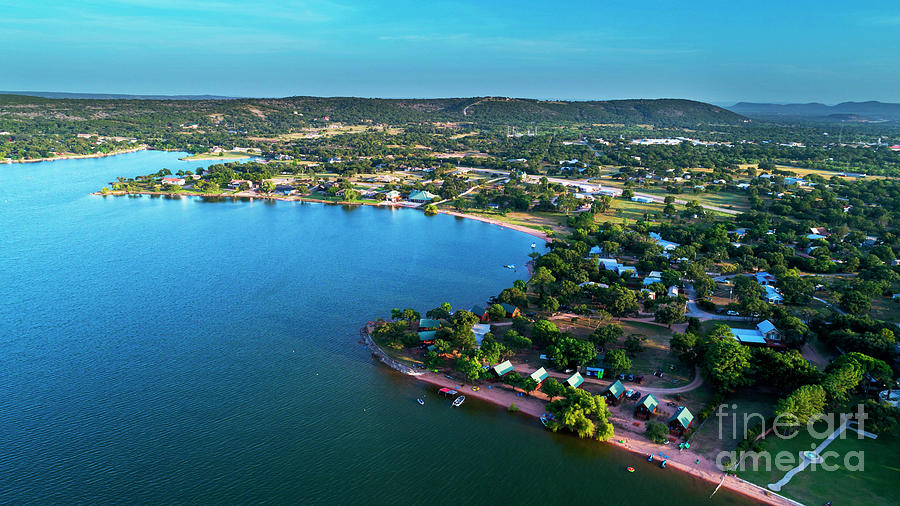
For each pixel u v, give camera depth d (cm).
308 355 19212
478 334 19962
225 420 15300
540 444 14325
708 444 14000
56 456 13675
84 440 14325
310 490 12625
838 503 11838
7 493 12362
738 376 15838
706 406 15500
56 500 12181
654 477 12975
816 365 17950
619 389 15975
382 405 16112
